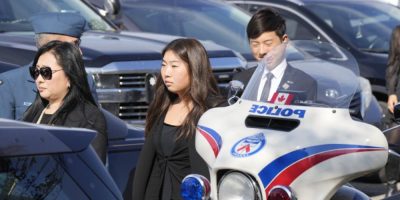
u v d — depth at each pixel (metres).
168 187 9.53
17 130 6.07
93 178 6.33
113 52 14.99
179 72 9.49
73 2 18.16
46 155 6.08
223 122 8.23
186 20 20.42
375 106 17.62
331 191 7.71
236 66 16.16
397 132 11.59
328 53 12.60
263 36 10.95
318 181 7.61
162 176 9.60
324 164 7.60
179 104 9.61
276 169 7.59
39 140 6.09
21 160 5.96
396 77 18.23
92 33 16.94
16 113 9.94
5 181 5.88
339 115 8.00
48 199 6.05
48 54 9.23
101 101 14.66
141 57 15.06
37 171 6.02
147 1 20.66
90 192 6.27
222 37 20.06
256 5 23.83
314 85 8.39
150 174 9.70
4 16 16.83
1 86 9.95
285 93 8.43
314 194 7.64
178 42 9.59
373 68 21.88
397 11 24.38
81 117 9.24
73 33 10.62
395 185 9.64
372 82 21.84
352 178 7.75
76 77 9.28
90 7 18.39
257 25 10.92
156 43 16.05
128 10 20.25
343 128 7.85
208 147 8.09
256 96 8.59
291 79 8.54
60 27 10.55
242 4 23.98
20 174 5.95
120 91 14.82
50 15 10.63
